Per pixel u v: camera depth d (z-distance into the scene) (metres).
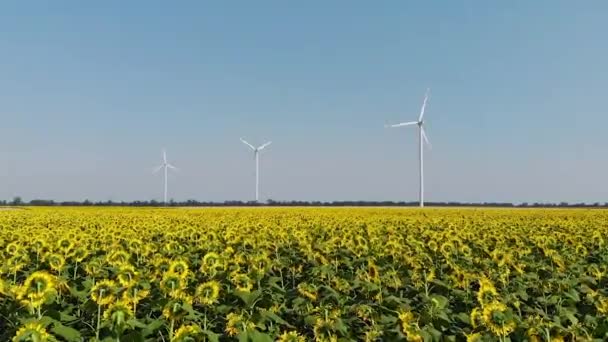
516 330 8.84
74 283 12.78
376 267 13.77
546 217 47.09
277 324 10.41
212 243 20.25
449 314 10.82
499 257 16.16
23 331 7.73
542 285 13.16
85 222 35.28
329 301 11.45
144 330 8.73
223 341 9.66
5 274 15.07
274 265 16.17
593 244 22.64
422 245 18.86
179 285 10.21
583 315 11.16
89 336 9.54
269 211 62.25
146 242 22.70
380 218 43.12
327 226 31.20
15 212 57.31
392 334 9.30
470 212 60.09
